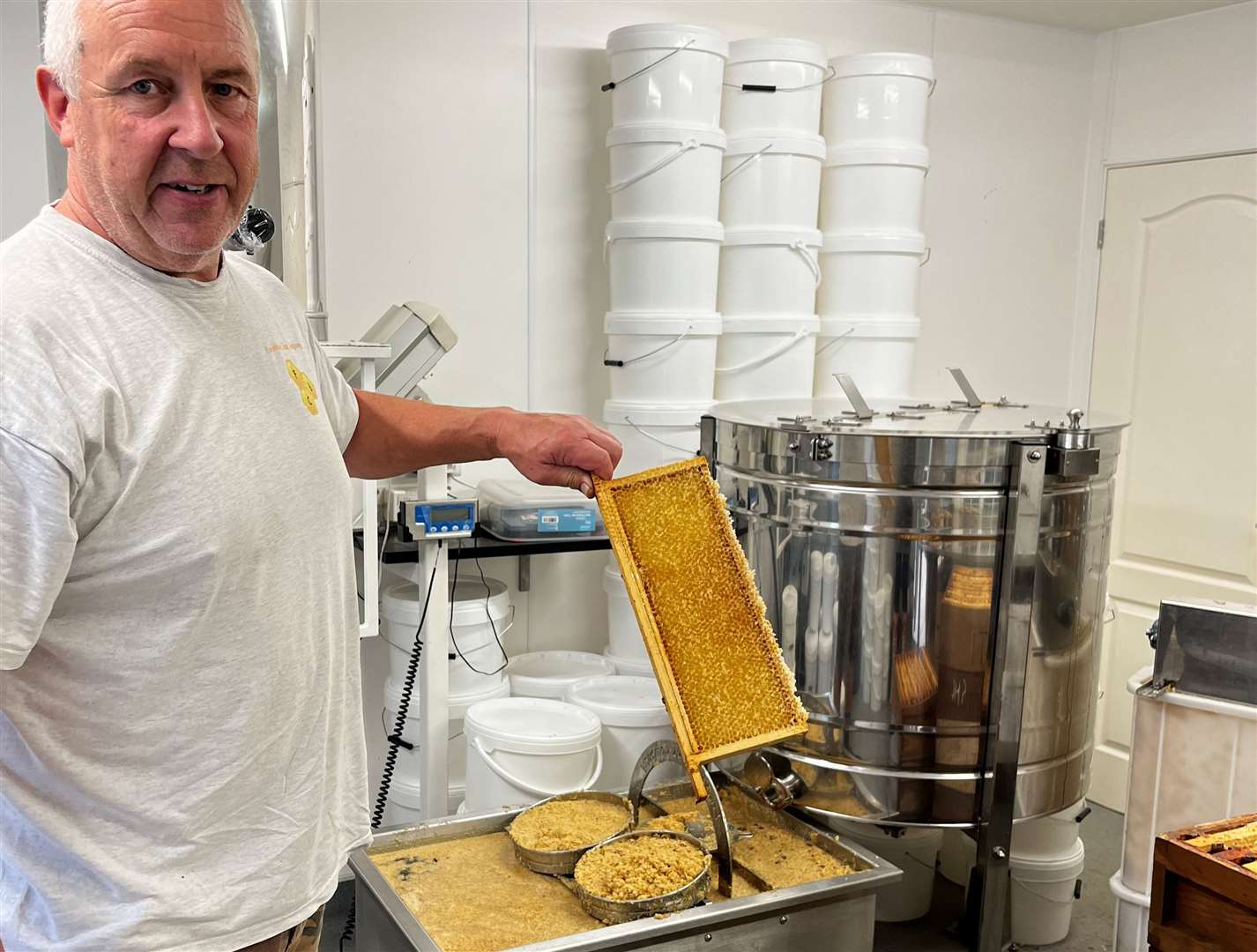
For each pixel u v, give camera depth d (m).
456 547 2.36
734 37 2.95
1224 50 3.12
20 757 0.96
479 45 2.65
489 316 2.77
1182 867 1.37
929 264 3.34
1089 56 3.49
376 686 2.69
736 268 2.73
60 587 0.91
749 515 2.25
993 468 2.03
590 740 2.24
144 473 0.96
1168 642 2.02
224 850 1.05
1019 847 2.47
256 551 1.03
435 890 1.86
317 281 2.22
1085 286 3.57
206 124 0.94
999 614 2.06
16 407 0.87
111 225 0.98
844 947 1.89
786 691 1.62
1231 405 3.16
